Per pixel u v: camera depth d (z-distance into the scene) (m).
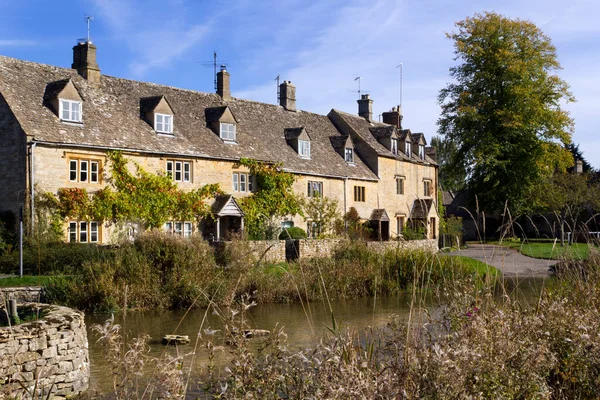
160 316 16.39
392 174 42.44
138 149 26.16
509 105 43.09
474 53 43.16
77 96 25.36
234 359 4.57
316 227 32.53
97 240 24.69
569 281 8.04
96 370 10.05
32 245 20.62
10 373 7.74
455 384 3.88
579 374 4.98
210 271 18.81
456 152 46.09
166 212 27.12
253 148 32.47
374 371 4.44
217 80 35.16
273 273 20.03
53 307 9.84
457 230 39.81
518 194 42.81
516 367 4.49
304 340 11.65
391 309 16.84
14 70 25.36
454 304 5.56
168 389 4.39
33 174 22.70
